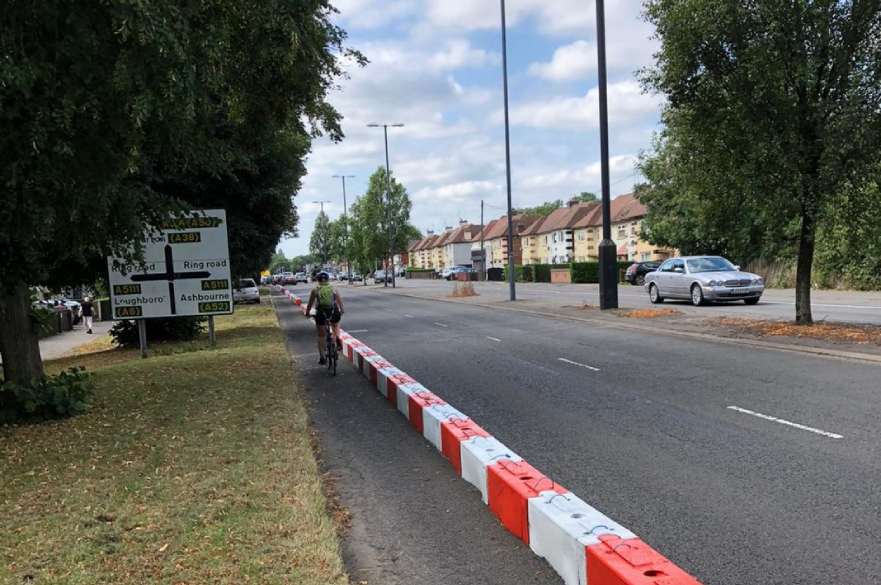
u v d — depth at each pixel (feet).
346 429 24.14
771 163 38.81
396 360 40.40
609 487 16.69
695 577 11.90
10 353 27.96
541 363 36.73
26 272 25.09
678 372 31.89
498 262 412.36
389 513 15.81
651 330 49.11
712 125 41.37
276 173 62.08
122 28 17.12
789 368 31.37
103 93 19.99
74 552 13.30
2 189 20.83
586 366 34.96
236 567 12.38
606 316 59.36
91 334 94.32
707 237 115.65
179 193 57.00
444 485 17.62
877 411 22.77
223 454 19.94
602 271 64.59
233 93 30.25
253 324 74.38
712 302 74.49
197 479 17.66
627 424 22.74
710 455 18.88
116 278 48.34
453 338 51.29
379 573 12.76
